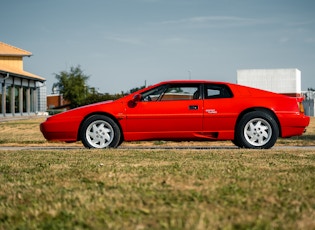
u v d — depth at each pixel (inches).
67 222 119.1
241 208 130.9
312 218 118.1
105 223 116.3
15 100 1261.1
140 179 181.2
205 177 183.8
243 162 241.4
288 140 449.4
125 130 356.2
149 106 355.6
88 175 195.5
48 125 359.9
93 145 356.2
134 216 122.5
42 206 137.7
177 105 354.6
